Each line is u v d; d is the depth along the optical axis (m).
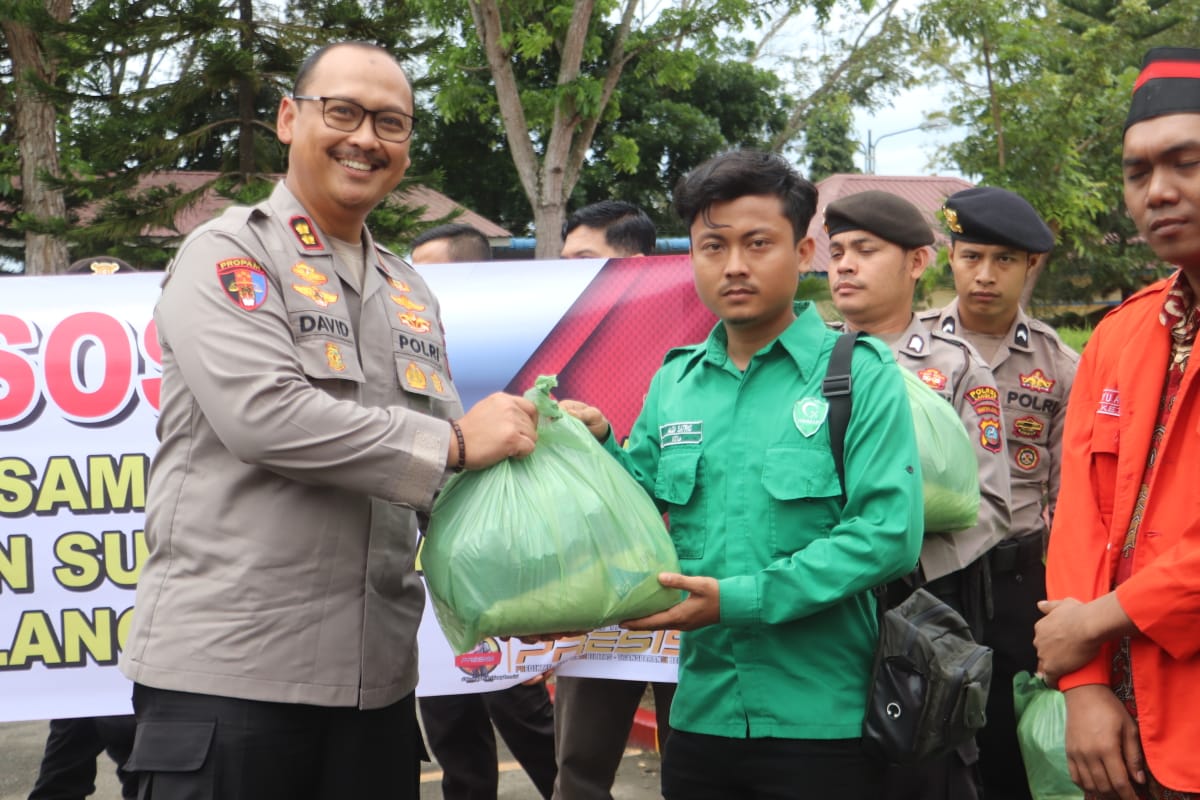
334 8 11.97
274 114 13.83
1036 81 8.65
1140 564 2.02
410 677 2.43
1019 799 3.57
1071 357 3.75
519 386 3.87
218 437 2.24
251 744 2.18
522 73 16.00
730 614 2.21
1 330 3.64
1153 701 1.96
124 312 3.69
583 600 2.13
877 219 3.39
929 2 8.84
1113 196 9.48
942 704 2.19
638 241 4.37
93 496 3.67
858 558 2.17
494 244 19.78
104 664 3.66
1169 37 13.73
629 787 4.83
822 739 2.27
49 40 11.58
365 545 2.30
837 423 2.27
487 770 3.83
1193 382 1.97
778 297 2.33
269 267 2.27
